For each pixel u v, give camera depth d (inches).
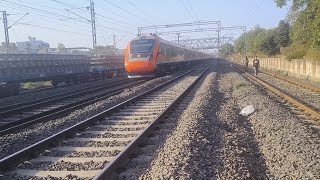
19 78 909.8
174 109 586.6
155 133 409.4
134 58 1264.8
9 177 275.0
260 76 1483.8
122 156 295.4
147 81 1253.7
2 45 2342.5
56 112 574.9
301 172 272.8
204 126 434.9
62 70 1139.3
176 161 284.5
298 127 420.5
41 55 1081.4
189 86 941.8
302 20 1389.0
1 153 355.3
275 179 271.1
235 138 394.0
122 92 885.2
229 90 934.4
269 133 409.7
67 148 354.3
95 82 1318.9
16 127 466.3
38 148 340.8
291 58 1598.2
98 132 423.8
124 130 433.4
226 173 270.2
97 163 299.1
